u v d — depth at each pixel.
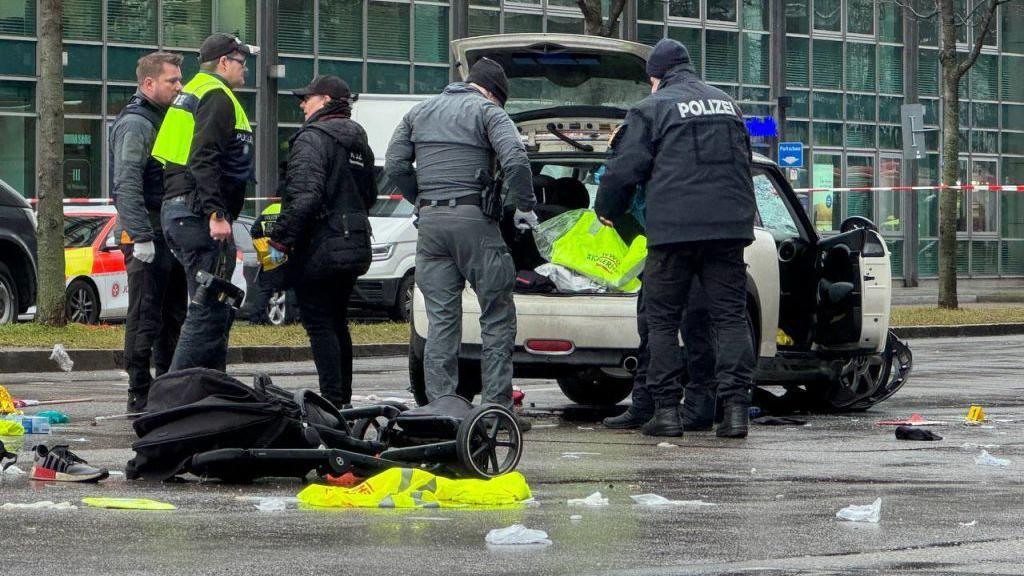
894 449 24.94
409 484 18.41
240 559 14.56
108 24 83.50
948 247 75.81
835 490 19.91
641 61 32.66
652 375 26.91
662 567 14.43
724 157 26.27
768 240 30.52
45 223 48.50
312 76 90.44
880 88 113.69
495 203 25.31
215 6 87.06
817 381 31.20
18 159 81.44
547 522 17.05
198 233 26.81
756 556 15.04
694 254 26.39
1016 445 25.58
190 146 26.72
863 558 14.98
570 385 34.47
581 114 32.41
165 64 28.94
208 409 19.69
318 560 14.55
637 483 20.53
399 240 60.91
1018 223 120.69
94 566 14.16
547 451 24.42
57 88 48.59
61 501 18.31
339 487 18.70
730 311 26.61
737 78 107.00
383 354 53.72
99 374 43.00
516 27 97.81
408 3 93.56
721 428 26.70
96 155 83.31
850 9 112.19
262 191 88.56
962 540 16.06
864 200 113.00
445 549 15.23
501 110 25.44
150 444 19.80
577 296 29.11
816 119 110.62
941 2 75.31
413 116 25.73
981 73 118.44
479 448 20.02
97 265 58.09
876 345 31.39
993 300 99.19
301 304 27.41
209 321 26.53
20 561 14.38
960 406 33.41
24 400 32.56
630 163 26.30
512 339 25.81
